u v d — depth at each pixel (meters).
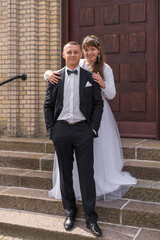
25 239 3.11
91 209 2.95
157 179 3.54
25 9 5.05
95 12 5.17
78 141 2.91
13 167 4.25
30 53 5.04
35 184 3.79
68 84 2.91
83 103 2.90
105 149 3.32
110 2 5.08
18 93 5.14
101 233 2.86
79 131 2.91
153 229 3.01
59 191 3.37
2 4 5.21
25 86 5.10
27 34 5.05
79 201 3.32
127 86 5.05
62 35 5.14
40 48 5.07
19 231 3.15
